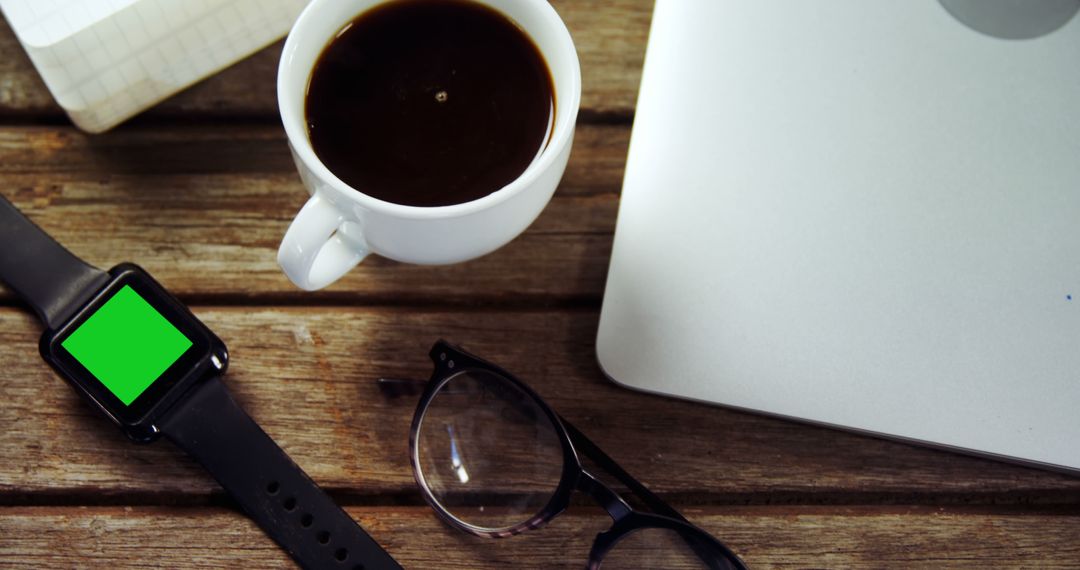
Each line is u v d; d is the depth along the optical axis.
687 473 0.46
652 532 0.45
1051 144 0.45
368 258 0.47
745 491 0.46
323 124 0.42
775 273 0.45
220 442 0.45
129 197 0.48
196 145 0.48
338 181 0.40
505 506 0.46
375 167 0.42
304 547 0.45
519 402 0.46
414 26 0.43
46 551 0.45
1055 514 0.46
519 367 0.47
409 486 0.46
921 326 0.45
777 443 0.46
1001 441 0.44
